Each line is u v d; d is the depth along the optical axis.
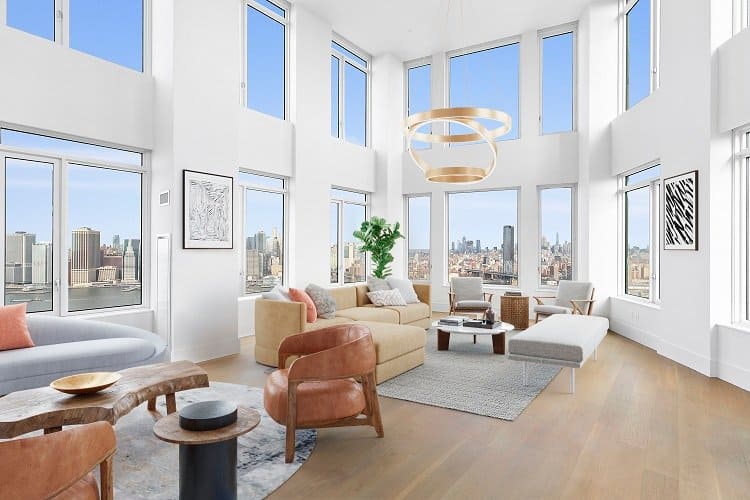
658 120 5.97
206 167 5.59
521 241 8.95
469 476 2.66
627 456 2.92
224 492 2.30
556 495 2.45
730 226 4.81
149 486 2.55
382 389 4.33
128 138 5.21
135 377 3.18
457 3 7.71
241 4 6.87
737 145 4.78
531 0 7.66
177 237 5.26
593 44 7.74
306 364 2.92
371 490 2.50
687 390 4.31
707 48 4.83
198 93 5.50
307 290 6.01
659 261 6.39
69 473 1.56
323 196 8.12
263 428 3.40
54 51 4.63
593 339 4.66
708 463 2.82
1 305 4.42
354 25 8.45
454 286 8.47
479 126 5.34
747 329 4.42
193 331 5.43
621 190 7.58
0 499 1.37
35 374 3.59
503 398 4.06
